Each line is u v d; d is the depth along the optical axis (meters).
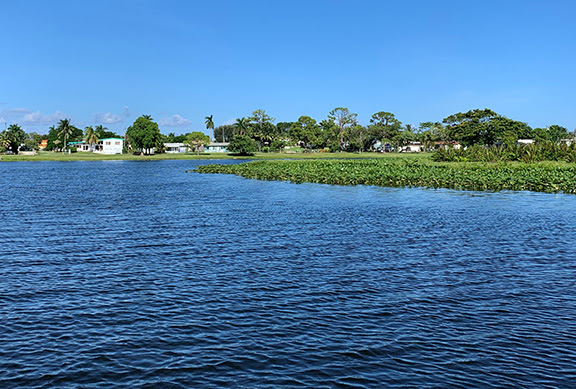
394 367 11.76
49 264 21.08
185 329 13.95
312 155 173.00
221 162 139.25
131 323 14.41
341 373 11.48
